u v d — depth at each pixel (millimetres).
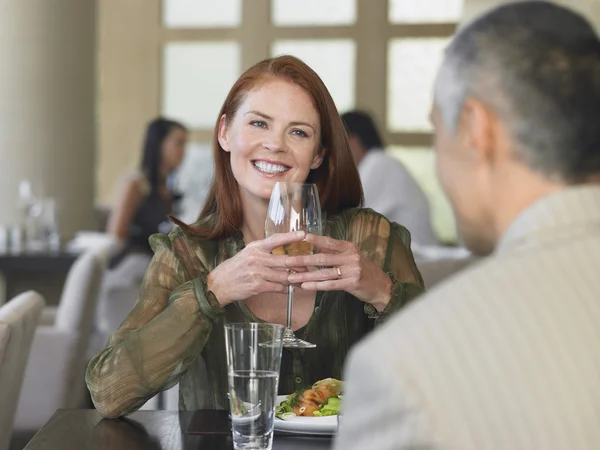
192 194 10250
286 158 2156
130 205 6285
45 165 6809
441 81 930
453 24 10008
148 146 6406
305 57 10273
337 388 1921
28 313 2596
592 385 773
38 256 5520
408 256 2287
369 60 10148
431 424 737
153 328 1960
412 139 10086
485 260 867
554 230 857
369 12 10141
